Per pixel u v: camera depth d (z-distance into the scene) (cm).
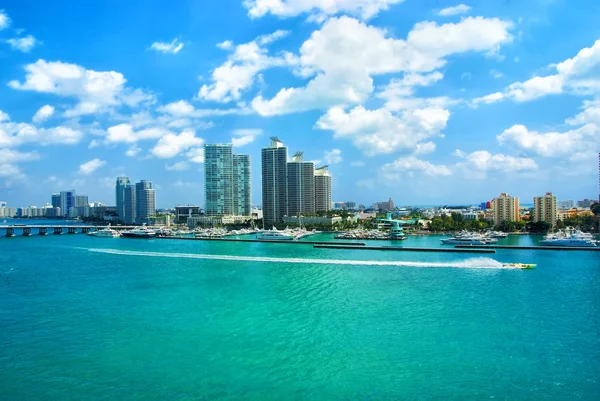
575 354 8838
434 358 8694
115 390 7569
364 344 9488
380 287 15012
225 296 14050
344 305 12644
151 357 8950
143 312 12269
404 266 19662
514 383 7662
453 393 7325
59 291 15338
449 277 16725
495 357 8731
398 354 8919
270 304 12900
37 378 8062
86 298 14138
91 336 10269
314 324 10875
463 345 9350
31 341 9994
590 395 7244
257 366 8450
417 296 13600
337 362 8569
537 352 8950
